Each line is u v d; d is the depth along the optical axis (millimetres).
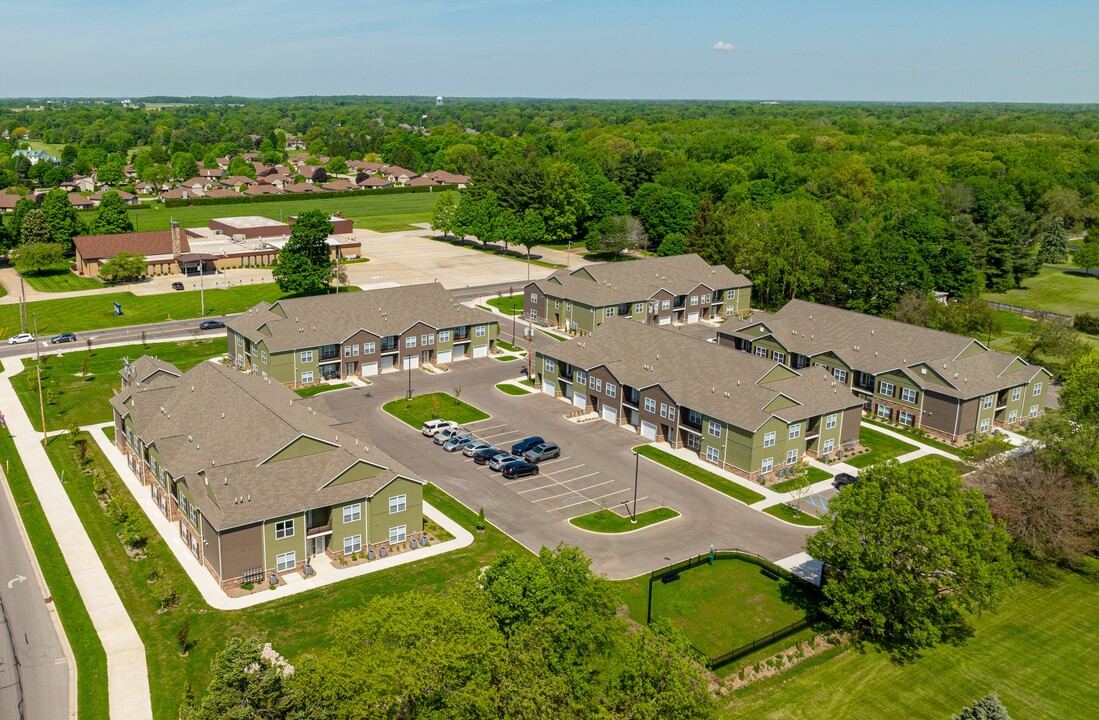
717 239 154500
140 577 60531
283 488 61344
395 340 108375
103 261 158750
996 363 93938
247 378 80375
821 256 140500
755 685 50938
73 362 108875
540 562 47438
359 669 37281
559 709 38562
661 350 93375
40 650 52344
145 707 47250
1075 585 63219
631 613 57000
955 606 55375
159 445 67562
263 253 171500
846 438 86625
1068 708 49625
